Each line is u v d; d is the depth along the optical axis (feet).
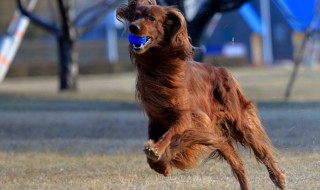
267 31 183.52
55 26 95.04
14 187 28.60
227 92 26.32
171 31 23.06
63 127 53.31
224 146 25.09
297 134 43.29
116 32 190.49
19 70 162.81
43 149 41.83
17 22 115.03
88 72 164.76
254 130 26.96
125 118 58.44
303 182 28.02
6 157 38.40
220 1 61.52
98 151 40.27
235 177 26.61
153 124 24.62
